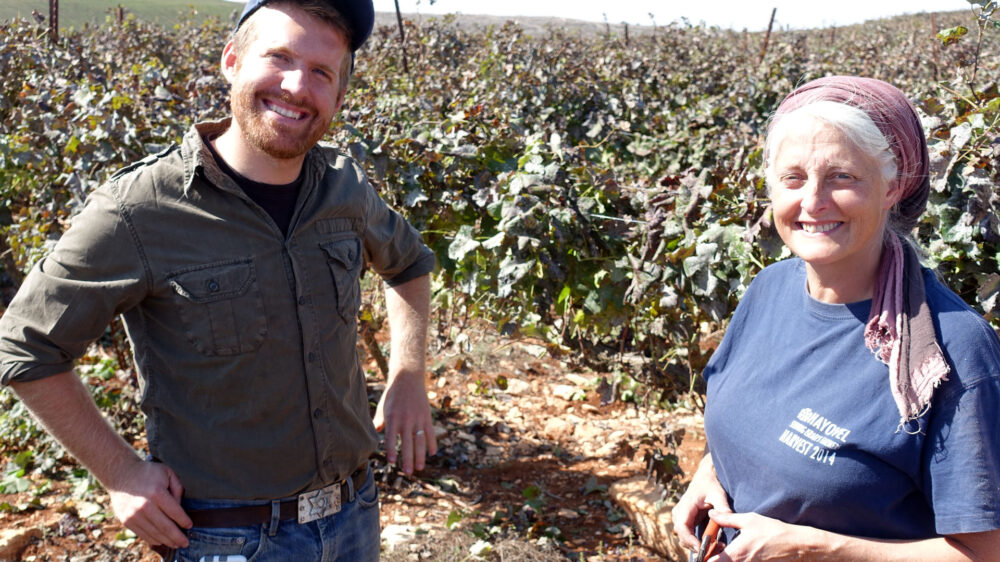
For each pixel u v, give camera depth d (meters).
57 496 3.90
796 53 12.96
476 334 5.56
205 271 1.70
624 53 13.12
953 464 1.33
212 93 5.48
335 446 1.90
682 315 3.24
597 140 7.02
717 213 3.01
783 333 1.64
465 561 3.48
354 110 5.09
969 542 1.37
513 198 3.25
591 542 3.68
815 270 1.57
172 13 21.66
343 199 1.93
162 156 1.72
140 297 1.69
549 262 3.19
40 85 5.62
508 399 5.20
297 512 1.88
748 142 6.27
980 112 3.20
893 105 1.46
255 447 1.79
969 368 1.34
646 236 3.21
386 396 2.23
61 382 1.66
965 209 2.85
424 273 2.33
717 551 1.71
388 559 3.40
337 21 1.75
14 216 5.00
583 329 3.65
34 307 1.62
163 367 1.75
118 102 4.29
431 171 3.94
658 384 3.57
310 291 1.83
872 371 1.45
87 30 13.84
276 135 1.70
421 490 4.10
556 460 4.47
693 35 15.10
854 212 1.43
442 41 12.46
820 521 1.50
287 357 1.80
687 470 4.20
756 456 1.58
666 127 7.96
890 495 1.43
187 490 1.79
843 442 1.44
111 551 3.49
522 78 8.41
